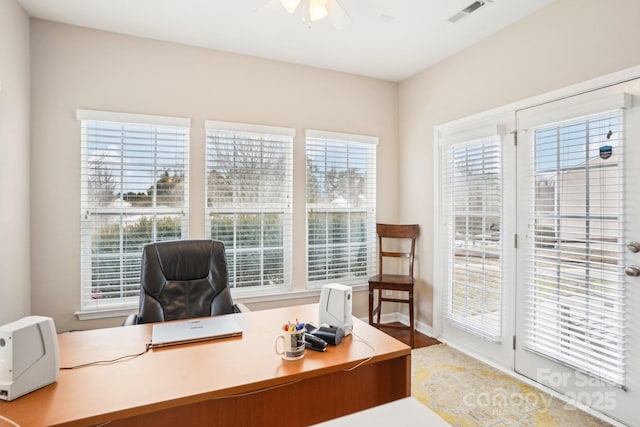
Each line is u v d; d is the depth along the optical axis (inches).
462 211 116.2
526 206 95.1
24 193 91.3
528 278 94.5
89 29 101.0
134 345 56.5
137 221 107.1
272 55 120.2
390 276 132.0
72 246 99.9
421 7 91.4
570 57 84.7
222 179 117.3
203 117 113.7
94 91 101.2
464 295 115.5
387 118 144.9
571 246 83.6
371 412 34.3
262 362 50.9
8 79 82.5
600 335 77.6
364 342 58.9
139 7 91.0
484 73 108.3
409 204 141.3
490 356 106.5
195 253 86.0
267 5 70.6
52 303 98.0
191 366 49.4
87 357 51.9
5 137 81.3
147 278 80.3
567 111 84.4
